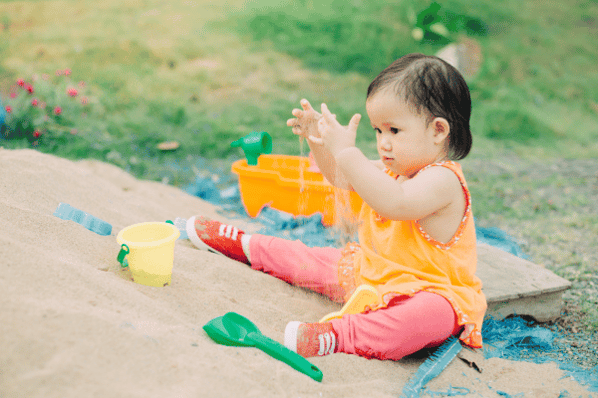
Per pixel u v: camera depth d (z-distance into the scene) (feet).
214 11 32.83
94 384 4.04
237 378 4.70
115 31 28.09
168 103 20.29
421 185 6.01
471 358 6.21
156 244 5.98
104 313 4.91
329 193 10.34
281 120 20.53
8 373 3.97
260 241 7.75
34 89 17.20
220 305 6.38
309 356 5.93
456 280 6.39
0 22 28.25
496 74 28.73
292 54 28.19
